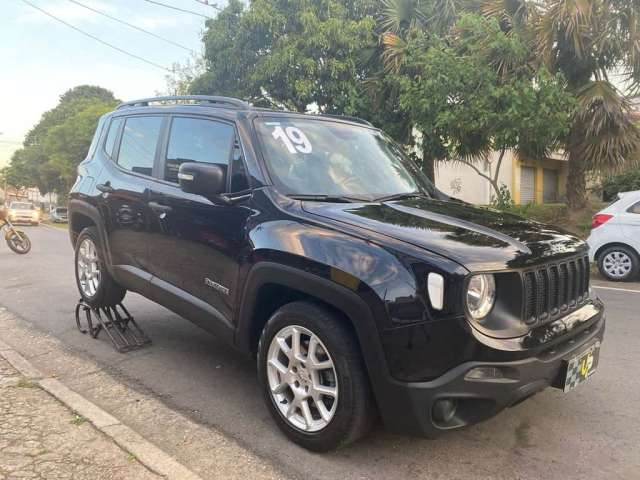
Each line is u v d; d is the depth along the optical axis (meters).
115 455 2.89
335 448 2.97
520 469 2.94
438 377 2.59
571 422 3.51
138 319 5.82
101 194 4.83
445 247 2.73
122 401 3.77
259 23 13.39
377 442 3.20
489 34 10.39
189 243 3.82
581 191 12.38
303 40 13.16
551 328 2.87
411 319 2.62
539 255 2.91
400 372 2.65
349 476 2.85
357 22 13.64
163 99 4.69
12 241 12.96
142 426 3.40
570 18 10.05
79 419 3.27
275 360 3.20
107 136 5.18
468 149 11.91
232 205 3.52
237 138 3.73
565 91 10.12
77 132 37.62
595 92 10.62
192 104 4.38
